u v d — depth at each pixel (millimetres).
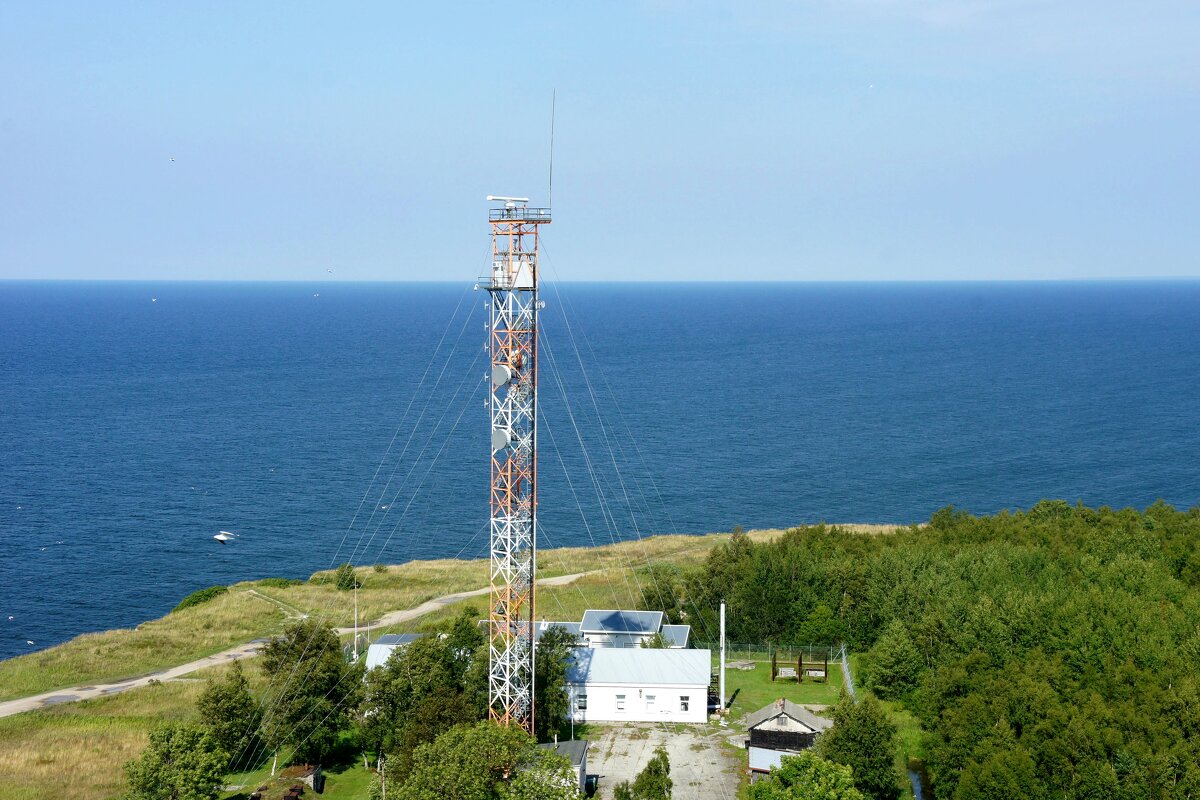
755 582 114312
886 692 95062
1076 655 89375
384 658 93562
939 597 104438
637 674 92562
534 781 62969
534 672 80062
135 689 100250
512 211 76250
